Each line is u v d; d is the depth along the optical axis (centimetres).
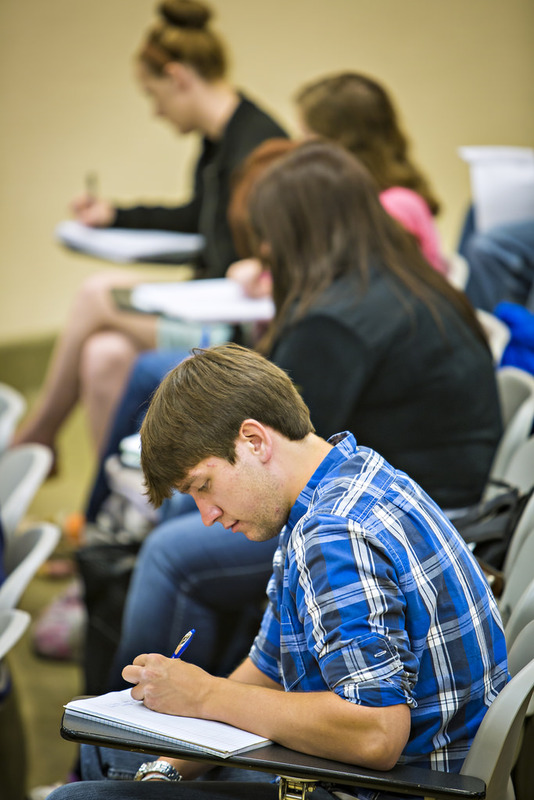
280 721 283
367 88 777
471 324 532
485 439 522
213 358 306
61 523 955
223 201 955
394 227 539
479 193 927
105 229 1097
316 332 504
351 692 273
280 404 305
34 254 1494
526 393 595
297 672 305
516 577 400
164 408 299
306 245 527
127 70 1453
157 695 299
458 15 1382
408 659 279
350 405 502
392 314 504
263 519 305
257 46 1411
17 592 423
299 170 530
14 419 663
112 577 643
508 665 337
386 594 279
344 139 771
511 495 452
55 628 776
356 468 305
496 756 289
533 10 1375
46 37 1436
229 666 558
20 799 566
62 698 713
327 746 276
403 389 505
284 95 1430
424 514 304
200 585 539
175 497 625
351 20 1397
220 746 276
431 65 1399
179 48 963
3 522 504
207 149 1052
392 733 271
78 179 1483
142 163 1483
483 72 1397
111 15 1434
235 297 802
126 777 363
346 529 285
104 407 1027
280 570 321
